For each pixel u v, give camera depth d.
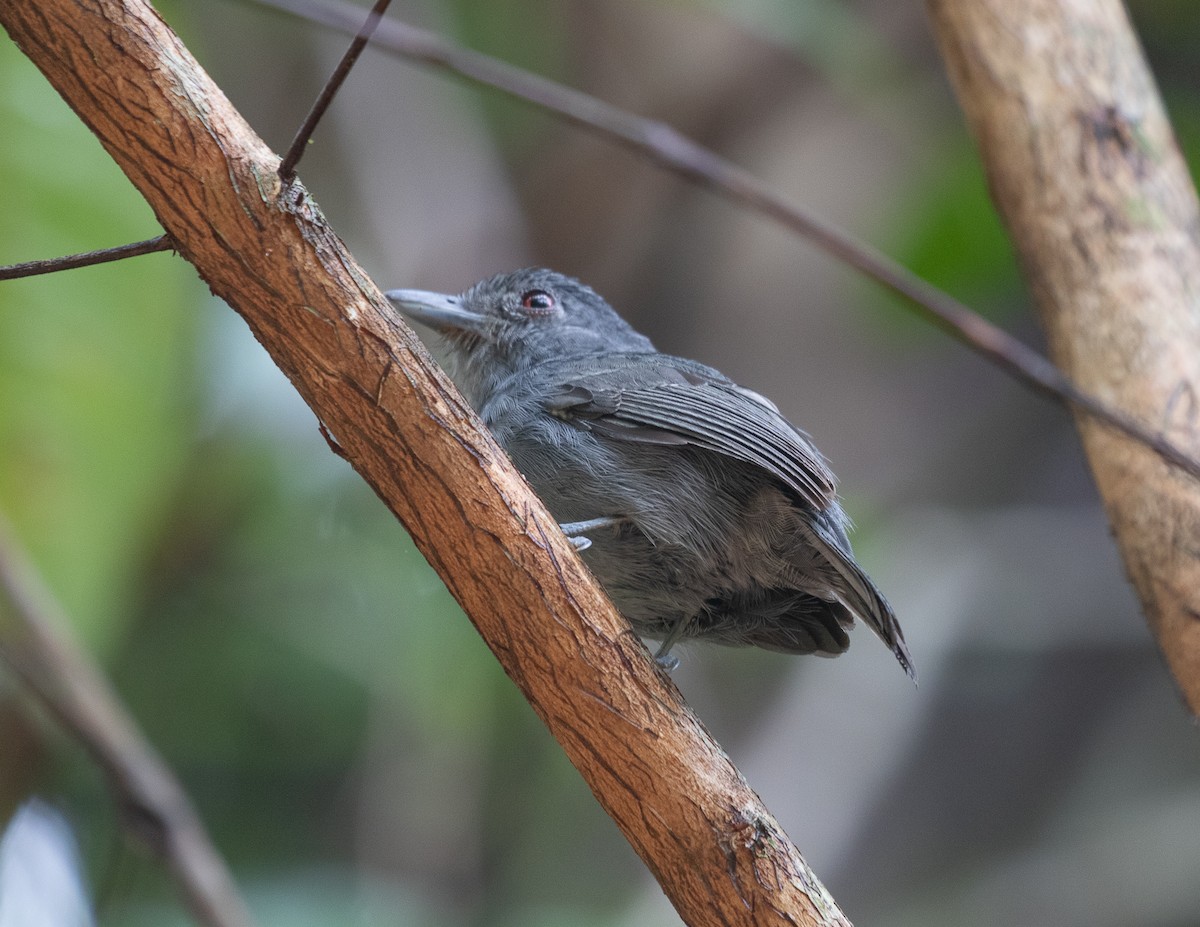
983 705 16.20
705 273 15.86
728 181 6.73
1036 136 7.31
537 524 5.34
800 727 13.88
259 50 14.00
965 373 16.61
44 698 7.64
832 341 16.25
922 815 15.90
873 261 6.54
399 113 13.85
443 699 12.02
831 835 13.23
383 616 12.30
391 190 13.59
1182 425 6.70
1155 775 15.77
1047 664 16.28
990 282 11.40
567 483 7.68
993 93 7.42
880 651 14.18
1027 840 15.66
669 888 5.47
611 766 5.43
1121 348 6.93
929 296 6.59
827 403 16.27
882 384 16.45
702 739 5.45
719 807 5.36
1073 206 7.19
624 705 5.39
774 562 7.62
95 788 11.38
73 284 7.76
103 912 8.54
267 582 12.36
